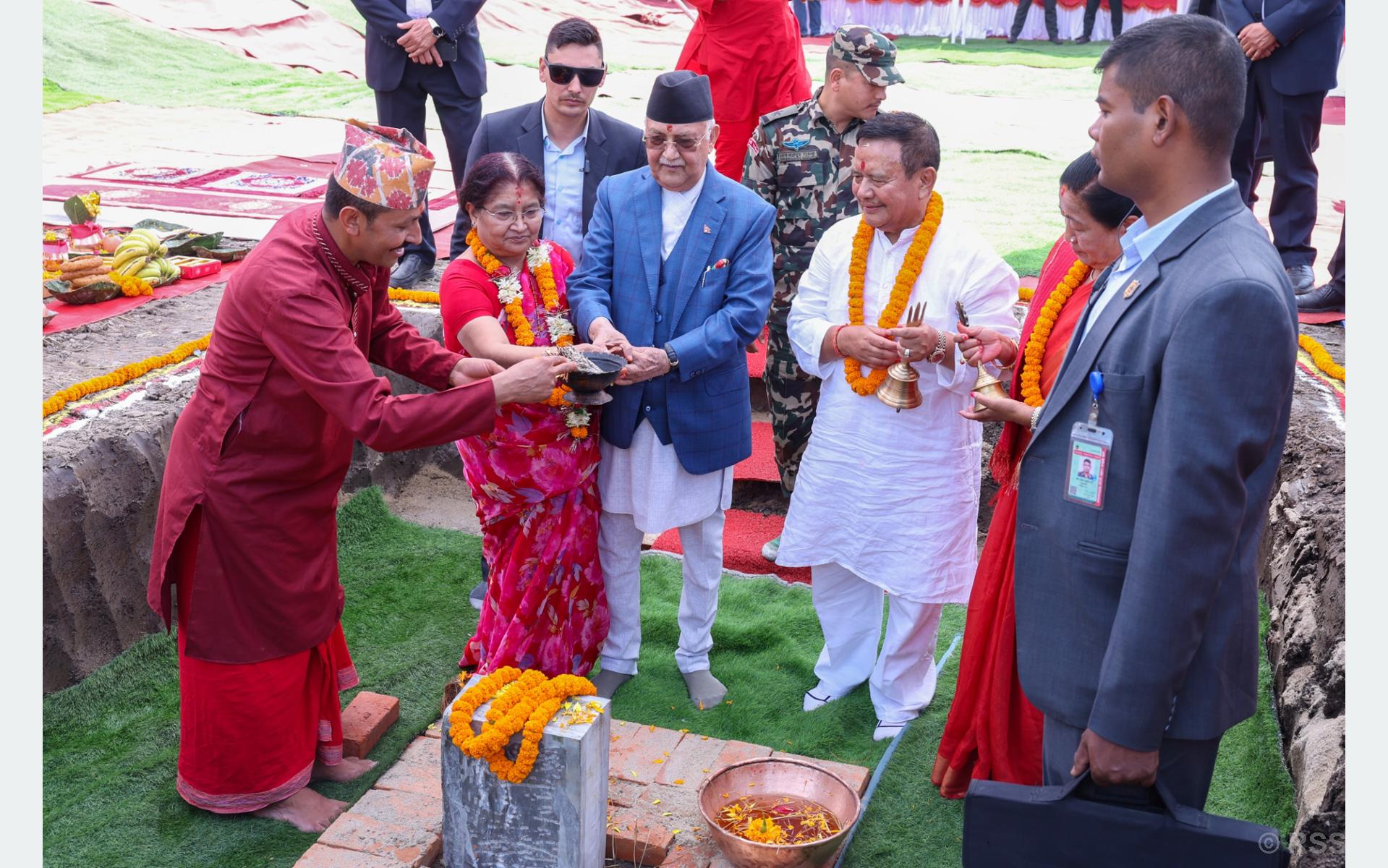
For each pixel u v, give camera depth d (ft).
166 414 14.53
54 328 17.37
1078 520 7.77
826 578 13.00
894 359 11.68
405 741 12.50
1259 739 11.96
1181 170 7.17
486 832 10.03
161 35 43.16
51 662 12.90
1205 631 7.43
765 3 20.02
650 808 11.00
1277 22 18.29
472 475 11.91
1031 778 10.69
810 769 10.91
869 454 12.14
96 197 19.90
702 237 12.07
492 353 11.32
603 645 13.41
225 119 35.83
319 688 11.52
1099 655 7.80
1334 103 39.65
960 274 11.78
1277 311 6.75
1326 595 12.21
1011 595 10.49
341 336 10.07
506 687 10.09
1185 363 6.86
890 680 12.72
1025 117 38.68
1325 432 14.99
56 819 11.19
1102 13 52.70
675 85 11.51
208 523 10.38
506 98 39.40
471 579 15.94
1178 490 6.86
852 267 12.12
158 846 10.82
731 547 16.66
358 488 17.51
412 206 10.00
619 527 12.82
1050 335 10.52
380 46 20.95
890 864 10.74
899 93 41.73
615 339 11.74
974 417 10.66
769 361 16.02
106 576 13.55
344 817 10.89
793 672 13.97
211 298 19.38
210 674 10.72
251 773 11.05
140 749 12.35
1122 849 7.57
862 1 54.03
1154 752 7.27
